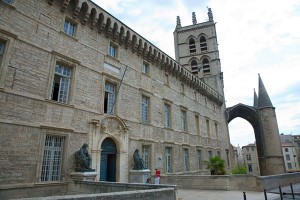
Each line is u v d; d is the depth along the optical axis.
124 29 20.44
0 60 12.34
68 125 14.61
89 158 14.35
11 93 12.17
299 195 14.62
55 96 15.34
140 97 21.58
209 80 44.09
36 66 13.64
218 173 25.00
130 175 18.09
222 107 42.66
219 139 38.50
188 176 19.19
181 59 49.00
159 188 9.47
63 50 15.44
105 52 18.72
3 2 12.75
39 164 12.63
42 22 14.57
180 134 26.84
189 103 30.69
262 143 45.09
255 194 15.71
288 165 82.44
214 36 47.72
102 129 16.70
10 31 12.77
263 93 44.94
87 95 16.36
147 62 23.77
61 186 13.40
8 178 11.37
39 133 12.98
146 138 21.03
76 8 16.66
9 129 11.80
